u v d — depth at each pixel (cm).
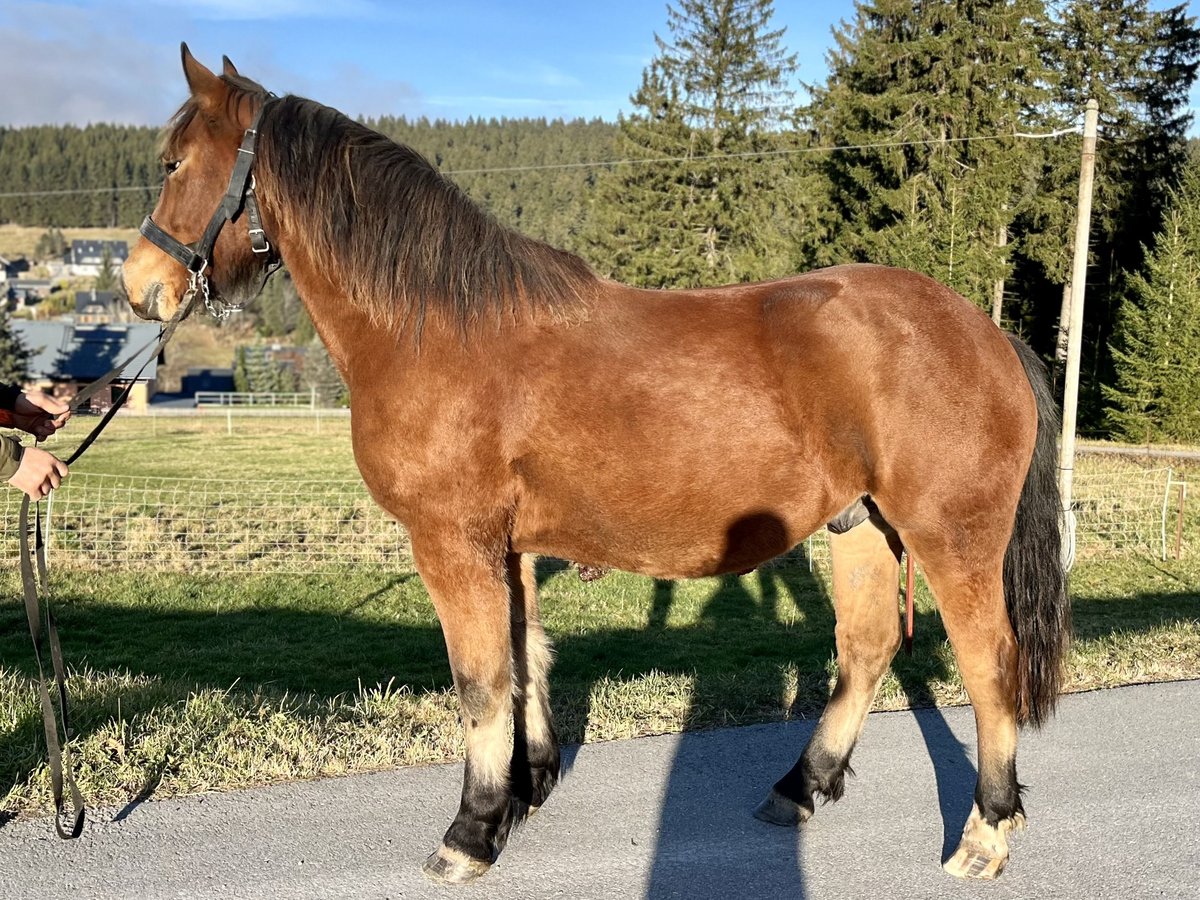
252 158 314
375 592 997
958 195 2422
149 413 3997
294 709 425
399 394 296
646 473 292
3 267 12950
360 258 302
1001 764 300
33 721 376
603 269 3569
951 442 288
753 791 356
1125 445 2381
